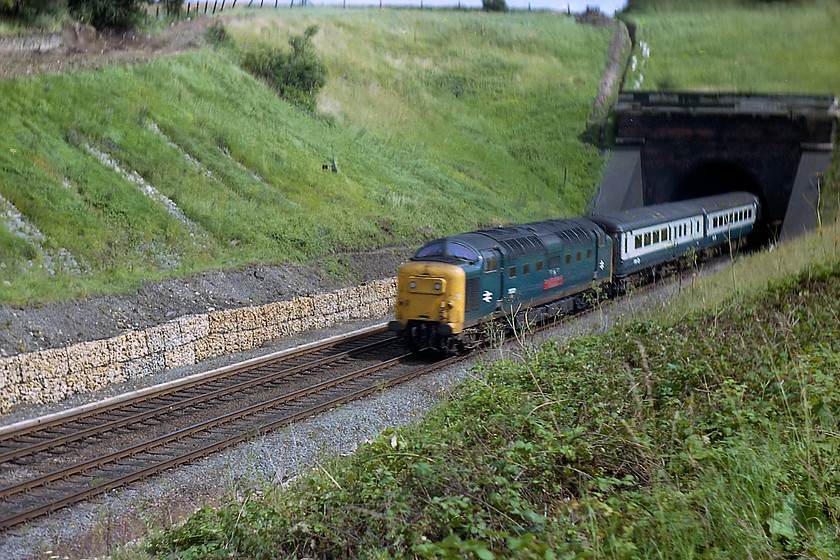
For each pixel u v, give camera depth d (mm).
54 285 17734
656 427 8656
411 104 45625
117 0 36156
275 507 8695
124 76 28547
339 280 24609
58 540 9695
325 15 54719
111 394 15836
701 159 42406
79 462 12164
